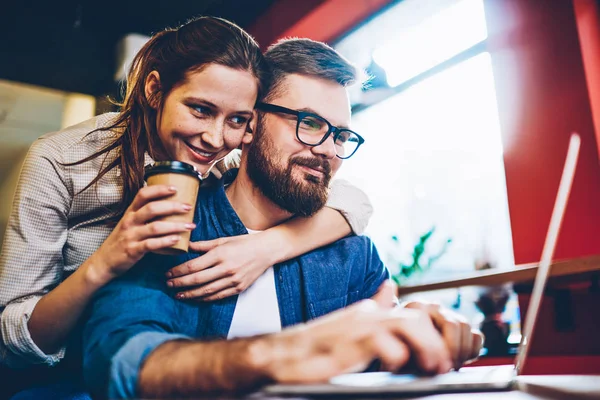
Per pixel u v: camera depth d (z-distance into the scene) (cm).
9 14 417
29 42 429
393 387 42
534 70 273
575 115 252
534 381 57
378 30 365
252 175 122
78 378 118
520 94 277
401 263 344
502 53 290
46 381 120
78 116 464
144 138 130
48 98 448
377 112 404
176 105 113
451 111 363
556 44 264
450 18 330
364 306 51
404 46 360
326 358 44
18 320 104
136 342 60
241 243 111
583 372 239
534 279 192
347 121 121
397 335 49
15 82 428
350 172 412
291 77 117
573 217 246
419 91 365
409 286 249
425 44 347
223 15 429
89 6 421
